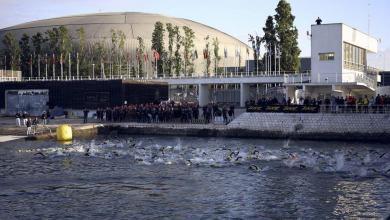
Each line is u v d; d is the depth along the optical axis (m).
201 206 29.50
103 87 91.06
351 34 76.94
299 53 108.56
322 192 32.69
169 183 35.88
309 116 62.81
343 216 27.27
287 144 57.72
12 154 50.31
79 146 56.44
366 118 59.97
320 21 75.12
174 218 27.08
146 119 77.50
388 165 41.84
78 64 143.50
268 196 31.77
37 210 28.83
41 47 164.50
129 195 32.31
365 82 73.56
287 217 27.16
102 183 35.97
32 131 69.00
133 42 196.38
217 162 44.03
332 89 71.31
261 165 42.50
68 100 93.81
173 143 59.69
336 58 73.12
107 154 48.84
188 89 133.50
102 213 28.14
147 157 47.12
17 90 97.38
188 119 75.19
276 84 107.88
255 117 65.69
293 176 37.88
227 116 74.25
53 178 37.78
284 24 107.50
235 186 34.72
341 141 60.62
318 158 45.16
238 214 27.81
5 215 27.83
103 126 73.38
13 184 35.72
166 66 149.38
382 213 27.73
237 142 60.53
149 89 97.44
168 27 158.38
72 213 28.17
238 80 102.19
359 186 34.25
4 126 75.50
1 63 164.75
